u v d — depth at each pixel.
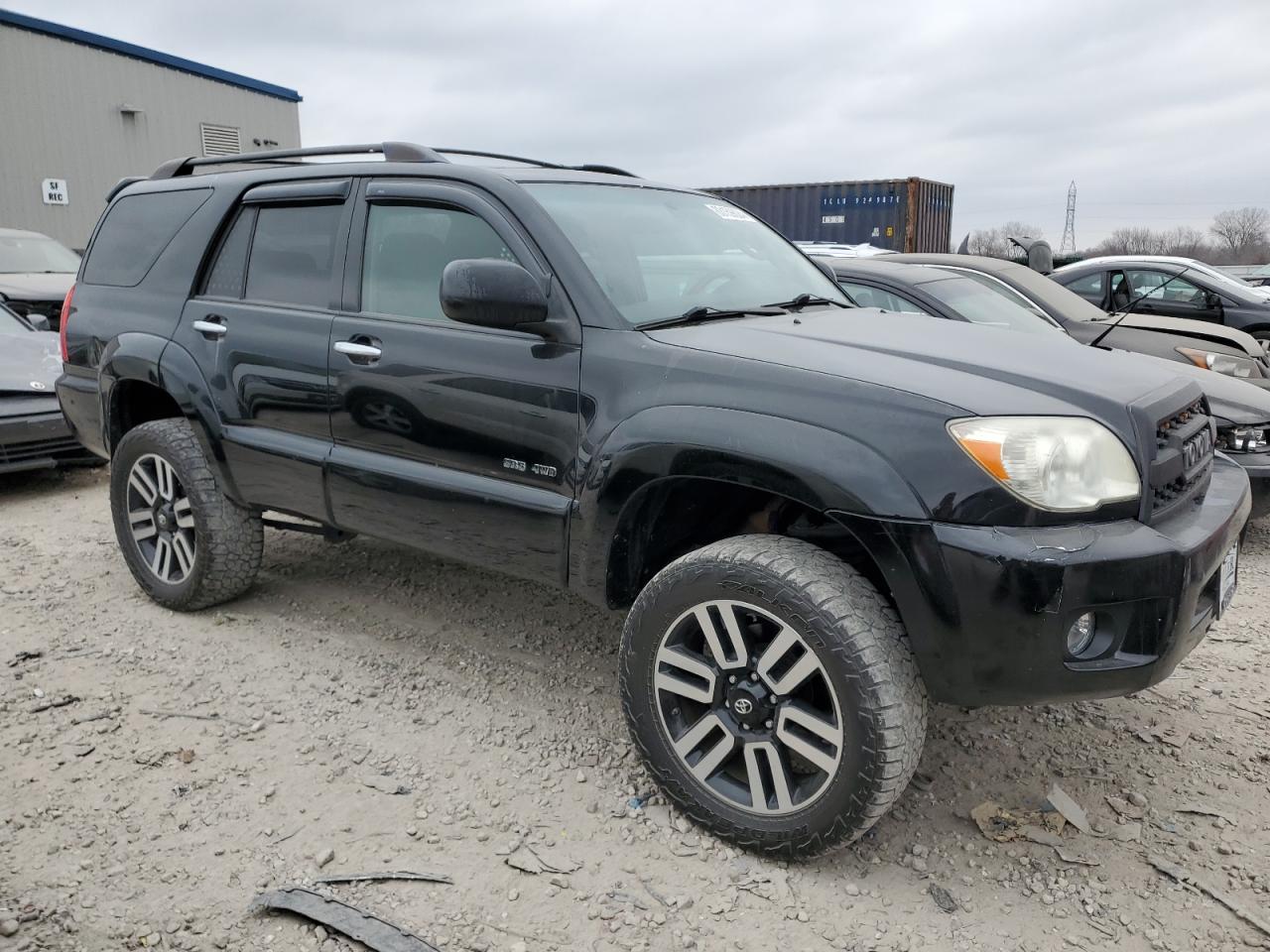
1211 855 2.60
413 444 3.18
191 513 3.94
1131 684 2.30
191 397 3.79
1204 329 6.62
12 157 15.57
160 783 2.86
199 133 18.78
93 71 16.64
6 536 5.25
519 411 2.90
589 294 2.84
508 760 3.04
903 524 2.26
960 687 2.33
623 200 3.43
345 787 2.87
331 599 4.29
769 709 2.50
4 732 3.12
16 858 2.51
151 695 3.39
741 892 2.45
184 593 4.02
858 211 17.62
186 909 2.34
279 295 3.65
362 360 3.28
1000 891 2.46
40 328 7.07
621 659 2.73
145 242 4.21
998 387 2.43
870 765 2.32
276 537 5.10
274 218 3.74
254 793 2.82
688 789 2.65
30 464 6.03
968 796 2.87
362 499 3.36
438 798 2.82
